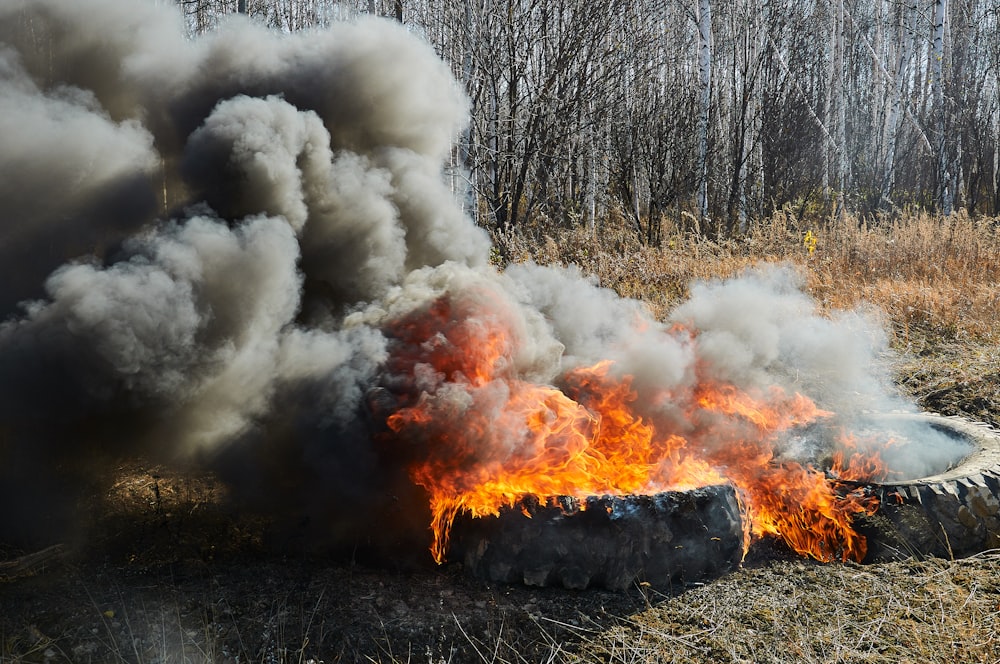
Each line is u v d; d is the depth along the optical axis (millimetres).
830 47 19922
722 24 20531
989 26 21891
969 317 7809
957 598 3230
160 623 2975
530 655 2859
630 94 14180
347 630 2953
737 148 15320
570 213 12703
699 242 11000
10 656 2725
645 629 3006
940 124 17391
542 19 11812
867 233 10844
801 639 2947
